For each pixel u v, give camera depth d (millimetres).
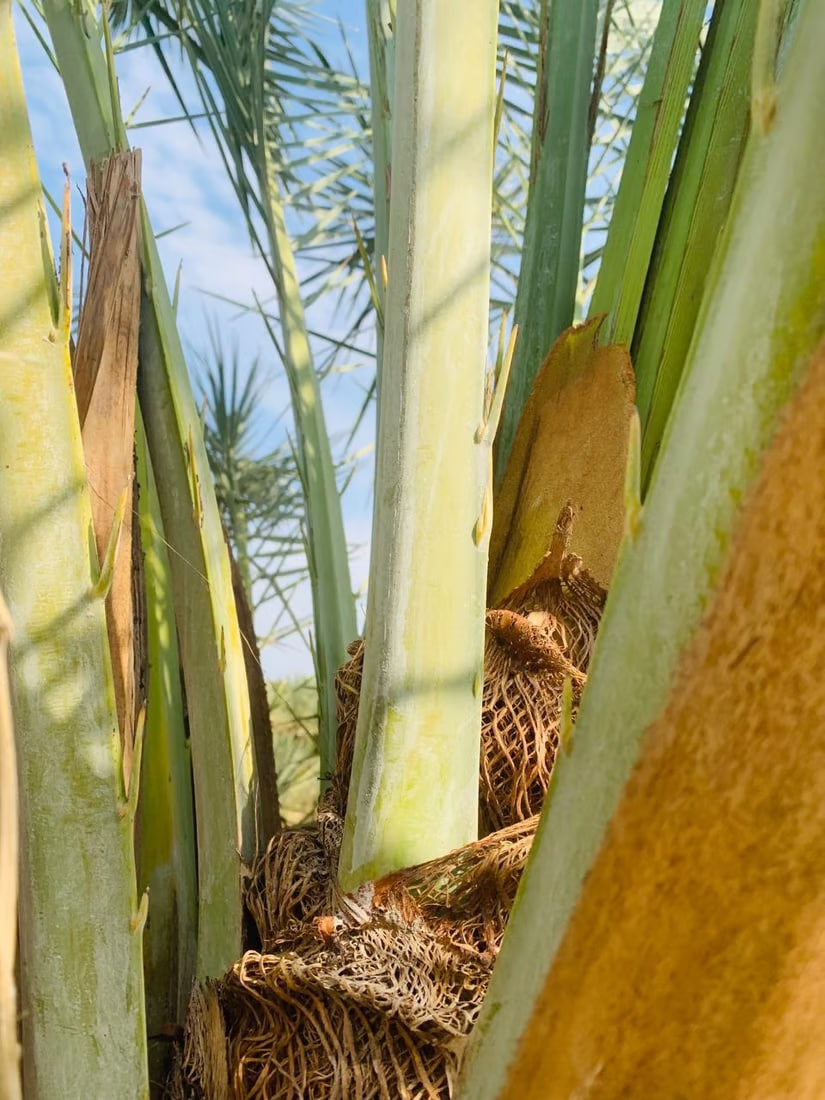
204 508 893
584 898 429
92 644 609
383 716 685
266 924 768
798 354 377
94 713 607
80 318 830
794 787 390
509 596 872
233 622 900
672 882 413
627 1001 429
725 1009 417
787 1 822
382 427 721
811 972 407
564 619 839
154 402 893
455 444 701
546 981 442
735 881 403
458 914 674
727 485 392
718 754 398
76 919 597
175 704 1010
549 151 1059
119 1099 601
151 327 896
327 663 1243
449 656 694
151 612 1010
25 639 598
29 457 601
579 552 852
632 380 878
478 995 630
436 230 702
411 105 702
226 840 826
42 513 602
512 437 1034
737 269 402
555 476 905
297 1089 630
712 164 902
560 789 448
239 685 888
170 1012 940
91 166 865
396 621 689
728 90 901
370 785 682
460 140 707
